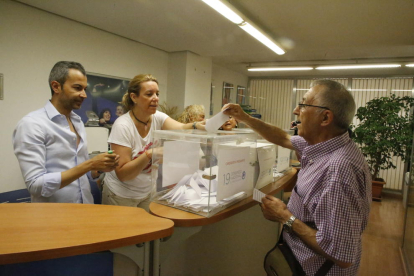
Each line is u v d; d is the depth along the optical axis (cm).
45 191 125
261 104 726
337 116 100
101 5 274
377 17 274
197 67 482
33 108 290
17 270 92
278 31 338
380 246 312
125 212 107
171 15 298
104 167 132
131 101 161
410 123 464
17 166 283
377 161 491
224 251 154
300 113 111
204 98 507
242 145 121
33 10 282
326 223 91
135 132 158
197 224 99
